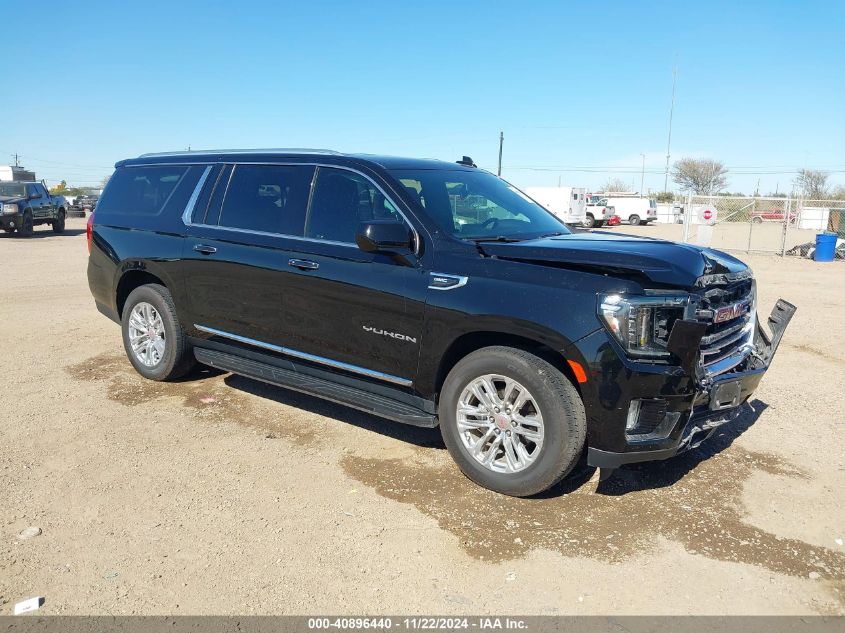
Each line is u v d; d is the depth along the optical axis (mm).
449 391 4152
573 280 3717
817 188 65188
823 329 9117
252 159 5332
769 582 3275
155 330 6016
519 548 3523
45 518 3734
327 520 3773
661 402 3652
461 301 3986
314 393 4898
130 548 3467
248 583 3201
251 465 4445
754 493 4188
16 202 23594
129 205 6199
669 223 58281
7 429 4957
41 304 9938
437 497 4051
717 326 4062
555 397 3738
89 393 5793
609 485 4242
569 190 41750
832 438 5109
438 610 3031
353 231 4582
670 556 3482
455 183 4906
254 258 5012
